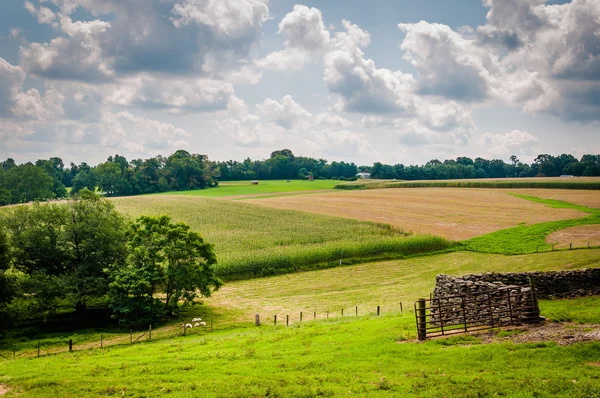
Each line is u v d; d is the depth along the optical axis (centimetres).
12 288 4791
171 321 5028
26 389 2288
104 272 5325
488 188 17425
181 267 5278
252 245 8156
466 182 18325
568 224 9231
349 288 6134
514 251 7581
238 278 6775
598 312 2633
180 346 3200
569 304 3012
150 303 5053
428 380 1938
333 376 2103
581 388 1723
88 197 5834
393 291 5838
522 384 1806
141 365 2614
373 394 1848
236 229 9675
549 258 6738
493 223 10081
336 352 2475
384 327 2945
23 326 4966
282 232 9312
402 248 8025
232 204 12988
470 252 7925
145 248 5306
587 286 3369
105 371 2527
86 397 2111
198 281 5328
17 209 5653
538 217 10400
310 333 3064
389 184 19400
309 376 2136
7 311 4778
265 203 13838
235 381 2153
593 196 13638
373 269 7156
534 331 2402
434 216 11206
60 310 5666
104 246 5441
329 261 7500
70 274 5359
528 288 2764
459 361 2111
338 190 18788
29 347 4156
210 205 12762
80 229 5456
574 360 1988
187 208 12225
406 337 2617
